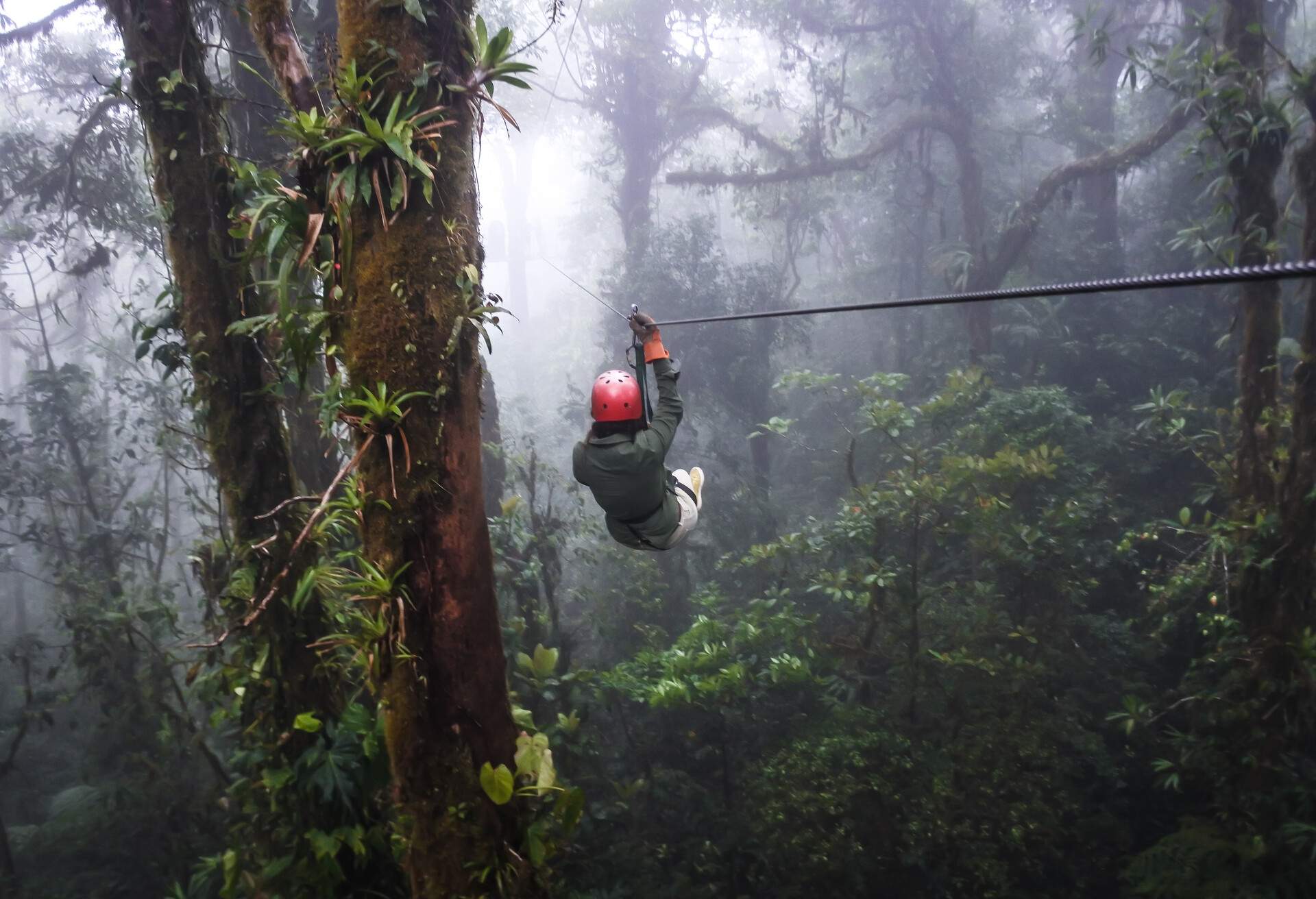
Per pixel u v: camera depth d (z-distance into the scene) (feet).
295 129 10.36
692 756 32.73
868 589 31.40
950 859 25.61
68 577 36.52
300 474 23.36
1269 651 25.34
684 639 32.63
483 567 10.93
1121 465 42.63
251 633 17.88
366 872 17.04
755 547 36.22
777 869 26.55
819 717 31.30
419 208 10.49
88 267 36.63
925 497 32.04
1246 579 26.08
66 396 41.16
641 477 11.05
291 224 10.73
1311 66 27.04
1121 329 54.03
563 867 23.36
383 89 10.50
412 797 10.94
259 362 18.48
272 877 16.72
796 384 38.75
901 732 29.63
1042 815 26.32
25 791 41.11
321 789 16.85
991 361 49.11
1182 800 30.27
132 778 32.14
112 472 45.11
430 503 10.55
